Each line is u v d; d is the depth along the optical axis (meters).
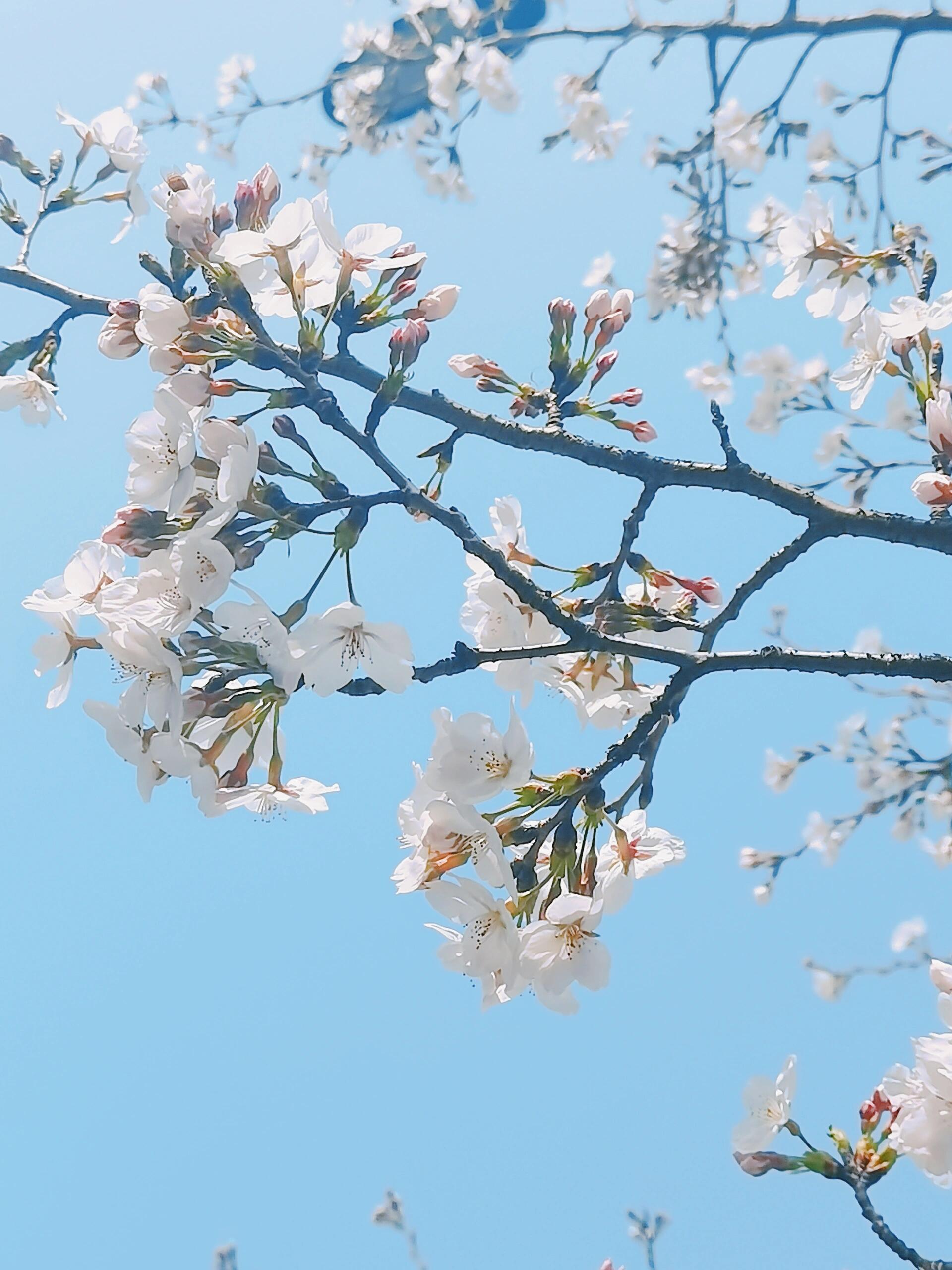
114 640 0.68
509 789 0.68
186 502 0.70
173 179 0.73
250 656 0.68
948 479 0.75
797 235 0.83
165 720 0.68
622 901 0.70
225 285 0.70
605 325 0.79
